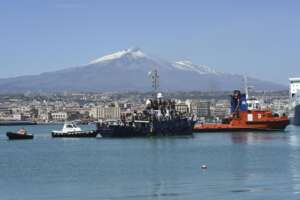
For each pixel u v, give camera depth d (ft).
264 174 462.19
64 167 547.90
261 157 610.65
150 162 577.43
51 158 652.48
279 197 359.25
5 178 468.34
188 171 491.72
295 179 431.43
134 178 453.17
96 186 415.23
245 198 357.82
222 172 480.23
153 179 445.37
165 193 380.58
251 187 397.19
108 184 423.64
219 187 399.65
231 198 358.84
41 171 515.91
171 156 640.17
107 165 557.33
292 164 534.37
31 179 460.14
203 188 397.19
